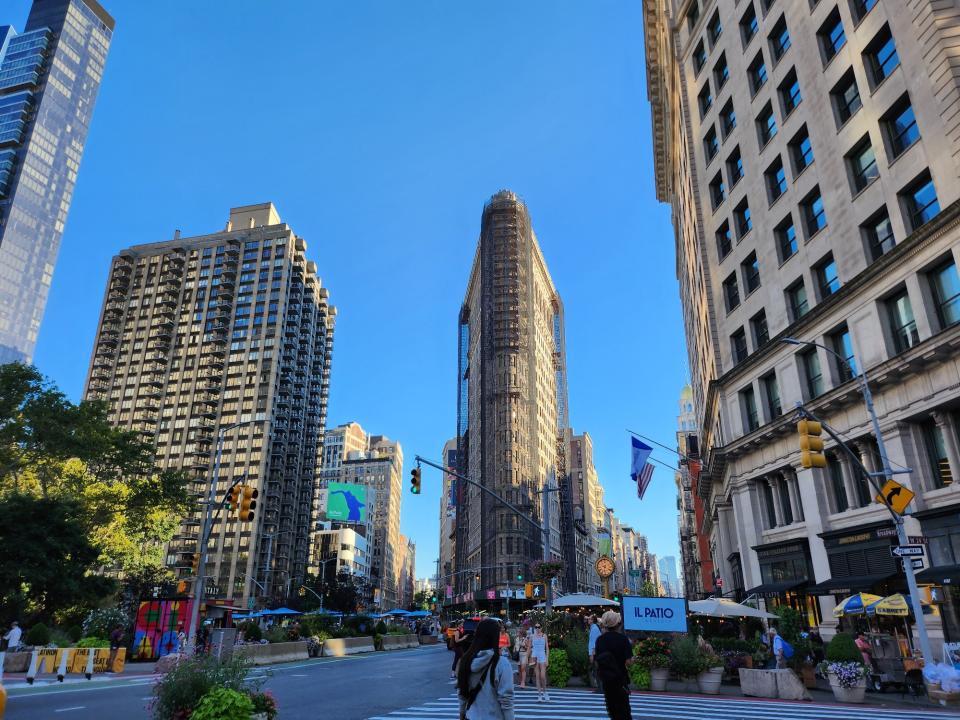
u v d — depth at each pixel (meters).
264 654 28.95
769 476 32.16
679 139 55.66
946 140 22.36
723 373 37.53
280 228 149.62
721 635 29.59
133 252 156.25
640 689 18.19
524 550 110.75
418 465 26.14
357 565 176.25
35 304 177.88
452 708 14.42
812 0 30.28
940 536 20.98
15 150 180.25
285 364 140.88
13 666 22.77
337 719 12.73
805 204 30.55
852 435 25.36
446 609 166.62
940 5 23.39
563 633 22.56
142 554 56.38
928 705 15.66
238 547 120.12
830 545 26.20
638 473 33.88
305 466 153.50
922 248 22.67
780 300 31.67
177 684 8.20
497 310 132.00
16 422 41.53
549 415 148.00
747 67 36.09
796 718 13.20
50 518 36.66
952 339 20.61
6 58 191.75
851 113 27.66
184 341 143.75
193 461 129.25
